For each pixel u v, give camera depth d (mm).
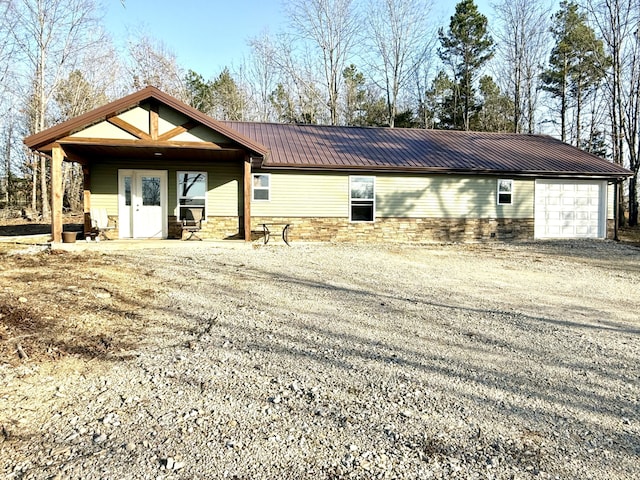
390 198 14844
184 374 3416
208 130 11031
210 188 13727
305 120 31953
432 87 32469
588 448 2482
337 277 7992
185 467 2223
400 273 8664
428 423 2736
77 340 4078
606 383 3439
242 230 13875
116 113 10539
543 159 16359
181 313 5203
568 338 4613
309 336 4473
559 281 8305
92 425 2621
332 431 2611
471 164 15148
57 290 5754
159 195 13461
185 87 32656
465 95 32125
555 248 13781
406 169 14438
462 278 8336
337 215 14539
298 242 14156
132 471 2186
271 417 2768
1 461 2246
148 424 2646
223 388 3182
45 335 4121
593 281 8391
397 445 2473
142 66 29828
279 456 2340
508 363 3840
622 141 23531
